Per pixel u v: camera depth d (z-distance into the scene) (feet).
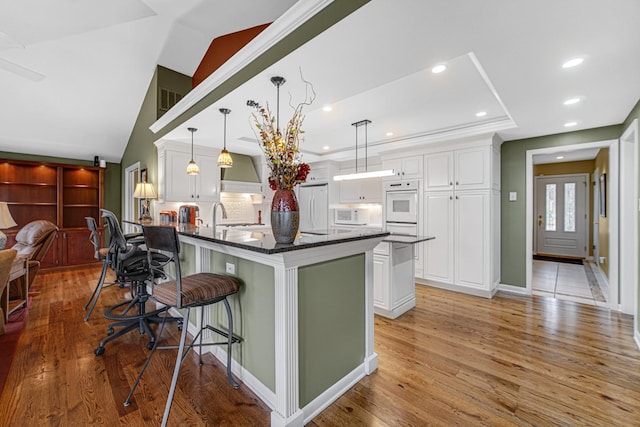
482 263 12.80
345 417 5.45
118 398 5.85
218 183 15.65
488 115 11.81
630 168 10.63
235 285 6.02
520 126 11.43
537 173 23.70
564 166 22.59
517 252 13.55
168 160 13.29
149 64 12.62
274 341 5.49
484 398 5.96
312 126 13.47
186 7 9.30
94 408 5.55
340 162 20.20
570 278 16.19
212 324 7.67
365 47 5.60
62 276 15.80
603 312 10.93
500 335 8.90
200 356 7.20
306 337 5.44
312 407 5.49
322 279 5.76
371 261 7.02
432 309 11.25
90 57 11.55
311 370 5.53
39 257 12.73
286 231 5.41
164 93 13.01
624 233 10.77
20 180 16.78
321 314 5.74
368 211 18.85
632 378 6.62
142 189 12.41
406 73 6.67
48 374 6.67
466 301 12.20
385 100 10.28
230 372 6.25
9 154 16.28
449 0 4.32
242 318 6.40
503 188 13.89
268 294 5.63
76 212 18.83
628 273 10.73
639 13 4.65
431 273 14.40
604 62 6.32
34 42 10.16
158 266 7.83
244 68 7.22
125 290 13.24
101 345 7.59
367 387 6.35
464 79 8.72
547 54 5.98
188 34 11.00
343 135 15.05
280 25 5.84
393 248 10.32
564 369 7.00
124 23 10.05
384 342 8.44
